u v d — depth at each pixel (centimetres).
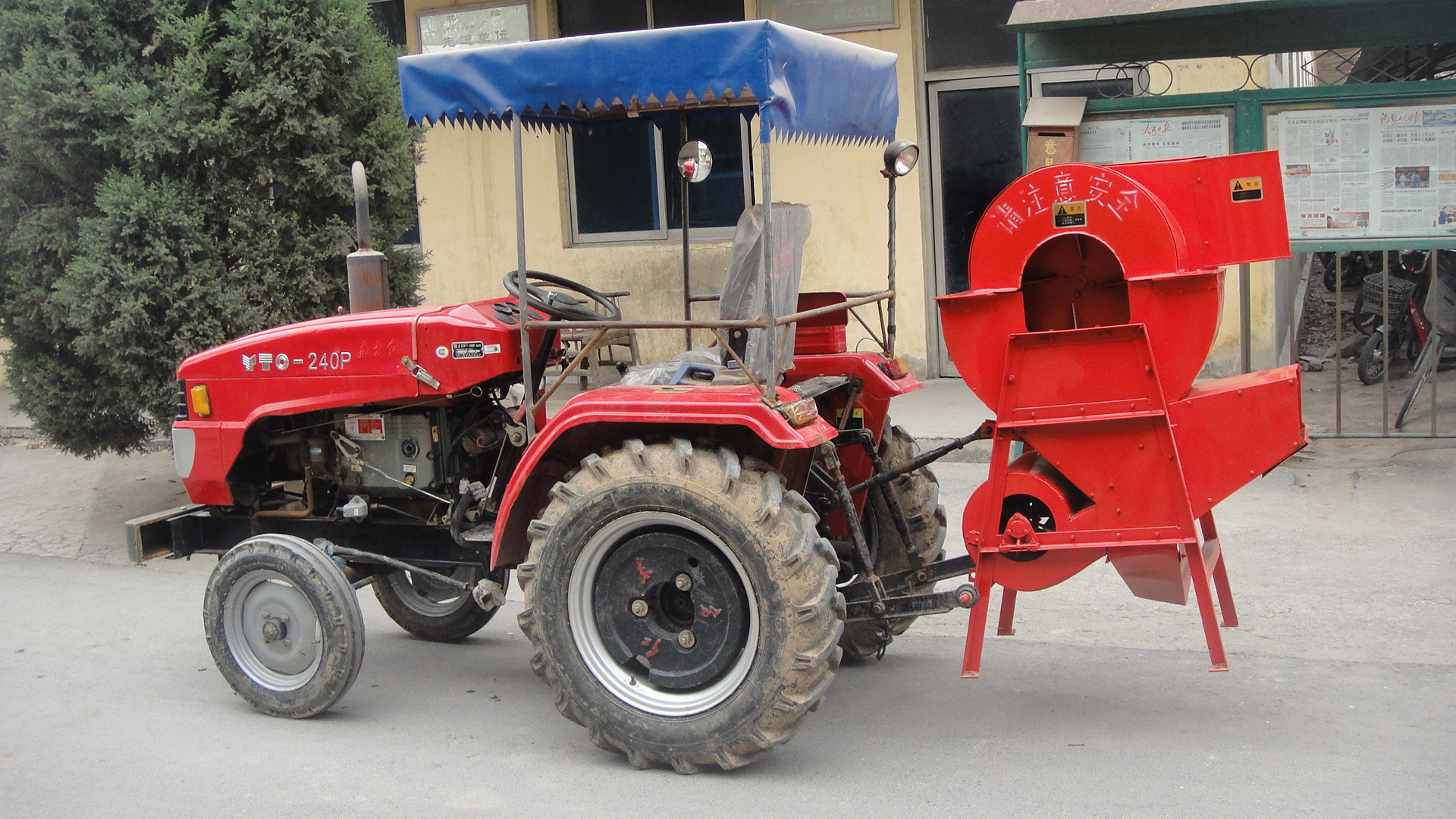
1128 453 356
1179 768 353
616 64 347
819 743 384
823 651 340
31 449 933
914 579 413
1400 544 556
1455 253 738
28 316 651
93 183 660
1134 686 421
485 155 1058
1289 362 1005
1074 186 353
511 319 426
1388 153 664
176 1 657
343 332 429
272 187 672
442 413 435
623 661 369
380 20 1102
